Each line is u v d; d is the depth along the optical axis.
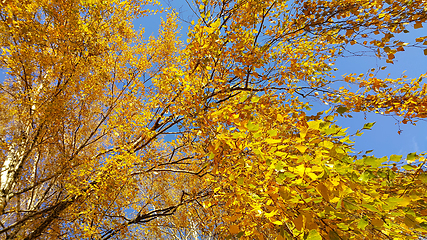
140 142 3.80
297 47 3.41
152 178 4.57
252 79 3.03
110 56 4.98
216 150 1.68
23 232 3.32
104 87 4.61
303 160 1.29
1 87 3.44
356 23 2.61
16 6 3.11
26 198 4.43
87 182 3.21
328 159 1.35
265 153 1.50
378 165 1.27
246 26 3.05
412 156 1.39
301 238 1.29
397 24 2.35
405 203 1.29
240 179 1.38
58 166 3.81
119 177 3.12
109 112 4.50
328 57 3.10
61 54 3.94
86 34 4.05
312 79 2.96
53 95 3.69
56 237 3.26
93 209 3.09
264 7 3.04
